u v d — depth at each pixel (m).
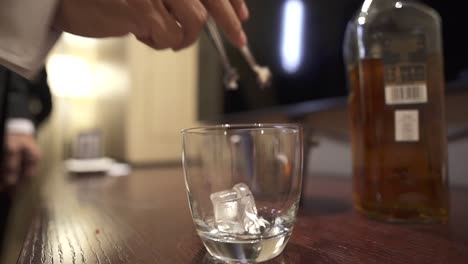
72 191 0.58
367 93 0.36
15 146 0.80
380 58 0.35
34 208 0.44
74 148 1.06
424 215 0.34
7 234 0.96
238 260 0.24
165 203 0.46
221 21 0.37
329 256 0.26
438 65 0.35
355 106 0.38
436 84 0.35
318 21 0.65
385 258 0.25
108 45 1.60
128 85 1.28
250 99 0.82
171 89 1.38
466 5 0.48
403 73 0.34
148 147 1.31
